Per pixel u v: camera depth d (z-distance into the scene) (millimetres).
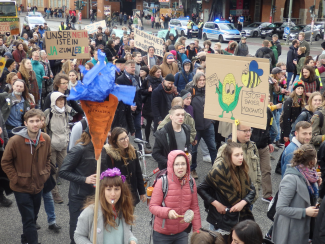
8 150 4418
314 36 35906
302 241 3918
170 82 7422
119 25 55719
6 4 22219
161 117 7621
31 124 4410
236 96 4352
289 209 3850
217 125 7723
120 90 3256
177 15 52781
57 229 5254
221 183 4055
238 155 3967
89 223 3297
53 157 6176
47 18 66312
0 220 5539
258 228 2828
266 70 4066
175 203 3850
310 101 6281
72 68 9586
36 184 4562
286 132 7395
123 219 3379
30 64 8547
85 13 67562
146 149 8547
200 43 33562
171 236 3945
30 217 4520
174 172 3838
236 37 33969
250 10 49156
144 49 12477
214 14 49344
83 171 4363
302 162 3904
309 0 46750
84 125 5207
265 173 6145
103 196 3281
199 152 8812
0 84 8562
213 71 4516
